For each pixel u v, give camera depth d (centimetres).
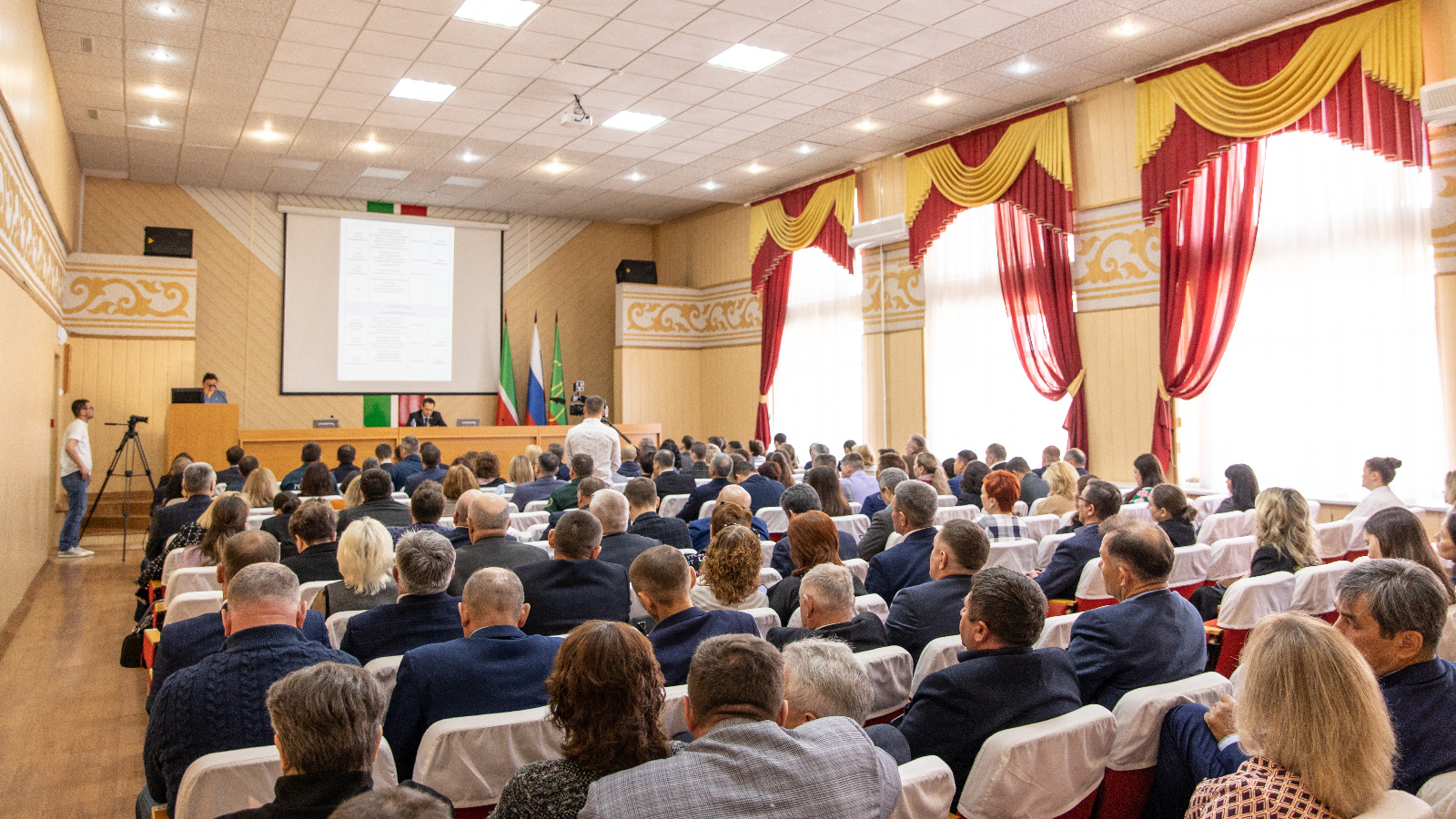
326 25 719
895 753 192
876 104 932
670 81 862
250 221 1280
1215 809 152
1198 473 824
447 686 224
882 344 1152
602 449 715
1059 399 932
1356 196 720
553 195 1334
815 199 1221
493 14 708
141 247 1212
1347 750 140
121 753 394
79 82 838
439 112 947
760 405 1339
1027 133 941
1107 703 245
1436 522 663
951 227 1061
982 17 718
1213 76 780
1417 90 656
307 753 149
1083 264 914
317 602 357
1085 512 404
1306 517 367
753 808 133
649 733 151
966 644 224
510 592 245
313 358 1309
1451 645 266
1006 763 185
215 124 971
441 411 1392
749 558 306
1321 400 741
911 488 379
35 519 772
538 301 1480
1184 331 821
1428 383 679
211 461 1038
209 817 177
